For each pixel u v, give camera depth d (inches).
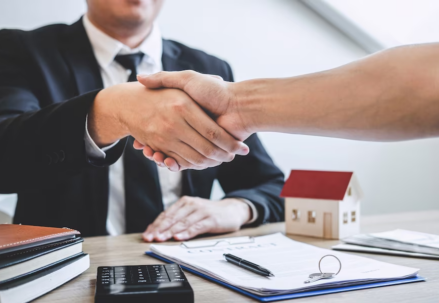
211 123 30.1
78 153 32.8
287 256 28.2
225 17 82.0
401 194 98.0
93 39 54.3
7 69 49.5
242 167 57.9
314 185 38.2
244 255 28.6
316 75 27.0
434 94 22.3
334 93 25.3
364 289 22.1
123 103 32.2
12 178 35.7
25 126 34.7
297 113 26.9
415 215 49.7
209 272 24.3
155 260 29.2
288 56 88.0
